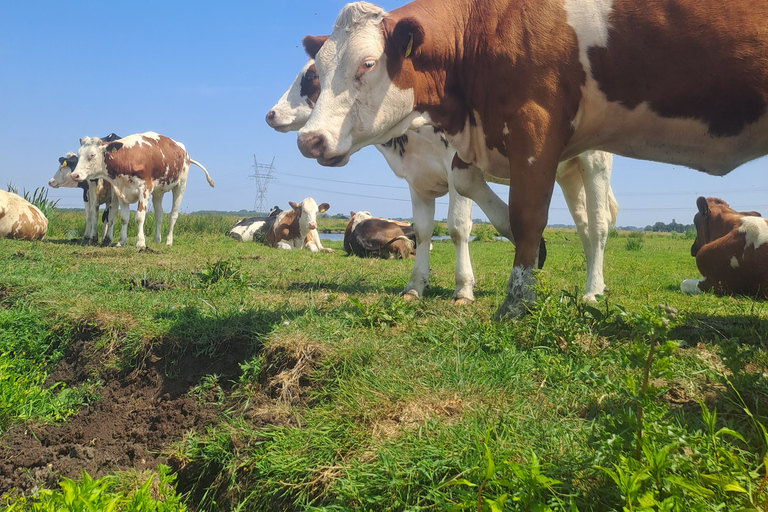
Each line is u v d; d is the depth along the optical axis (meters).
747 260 4.99
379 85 3.39
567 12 3.23
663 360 1.95
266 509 2.47
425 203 4.83
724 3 3.03
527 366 2.94
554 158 3.31
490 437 2.25
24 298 4.47
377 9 3.41
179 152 9.50
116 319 3.90
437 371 2.93
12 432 3.28
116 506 2.20
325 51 3.46
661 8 3.10
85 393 3.58
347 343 3.25
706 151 3.25
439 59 3.44
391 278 5.57
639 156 3.42
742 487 1.68
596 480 1.93
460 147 3.66
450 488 2.03
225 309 3.98
